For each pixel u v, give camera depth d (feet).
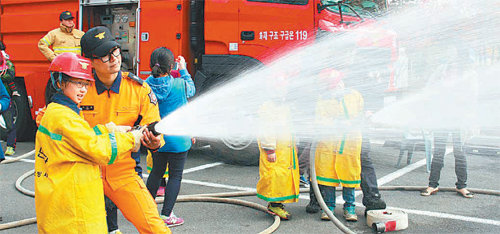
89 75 8.11
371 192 15.33
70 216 7.80
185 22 23.99
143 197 9.77
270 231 13.89
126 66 26.58
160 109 14.28
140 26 24.79
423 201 17.62
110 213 11.69
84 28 27.27
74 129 7.75
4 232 14.12
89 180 8.00
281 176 14.99
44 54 26.27
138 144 8.68
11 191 19.12
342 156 14.96
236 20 22.34
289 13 21.70
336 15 22.09
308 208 16.28
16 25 30.07
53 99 8.05
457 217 15.61
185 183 20.56
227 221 15.35
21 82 31.12
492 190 18.53
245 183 20.52
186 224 15.01
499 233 13.98
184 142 14.05
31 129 32.37
